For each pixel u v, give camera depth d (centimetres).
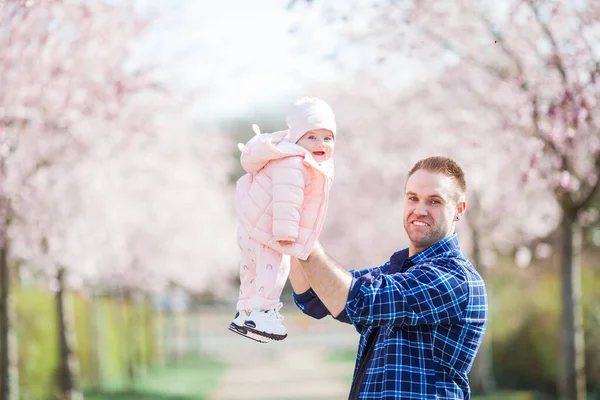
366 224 2062
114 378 2622
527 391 1997
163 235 2195
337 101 1794
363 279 340
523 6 898
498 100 1094
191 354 4247
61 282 1564
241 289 380
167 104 1374
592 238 1914
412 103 1546
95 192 1400
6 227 1202
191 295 3900
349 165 1841
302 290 395
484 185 1478
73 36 1112
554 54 885
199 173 2302
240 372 3200
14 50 995
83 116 1141
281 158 350
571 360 1051
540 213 1566
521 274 2069
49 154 1196
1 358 1227
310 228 343
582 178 1031
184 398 2245
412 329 345
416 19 948
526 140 1066
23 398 1830
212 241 2622
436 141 1543
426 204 361
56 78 1089
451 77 1122
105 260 1827
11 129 1063
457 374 348
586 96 868
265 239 356
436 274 343
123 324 2855
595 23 893
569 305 1048
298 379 2825
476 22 1015
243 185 369
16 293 1845
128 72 1216
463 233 1723
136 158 1560
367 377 353
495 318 2059
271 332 364
